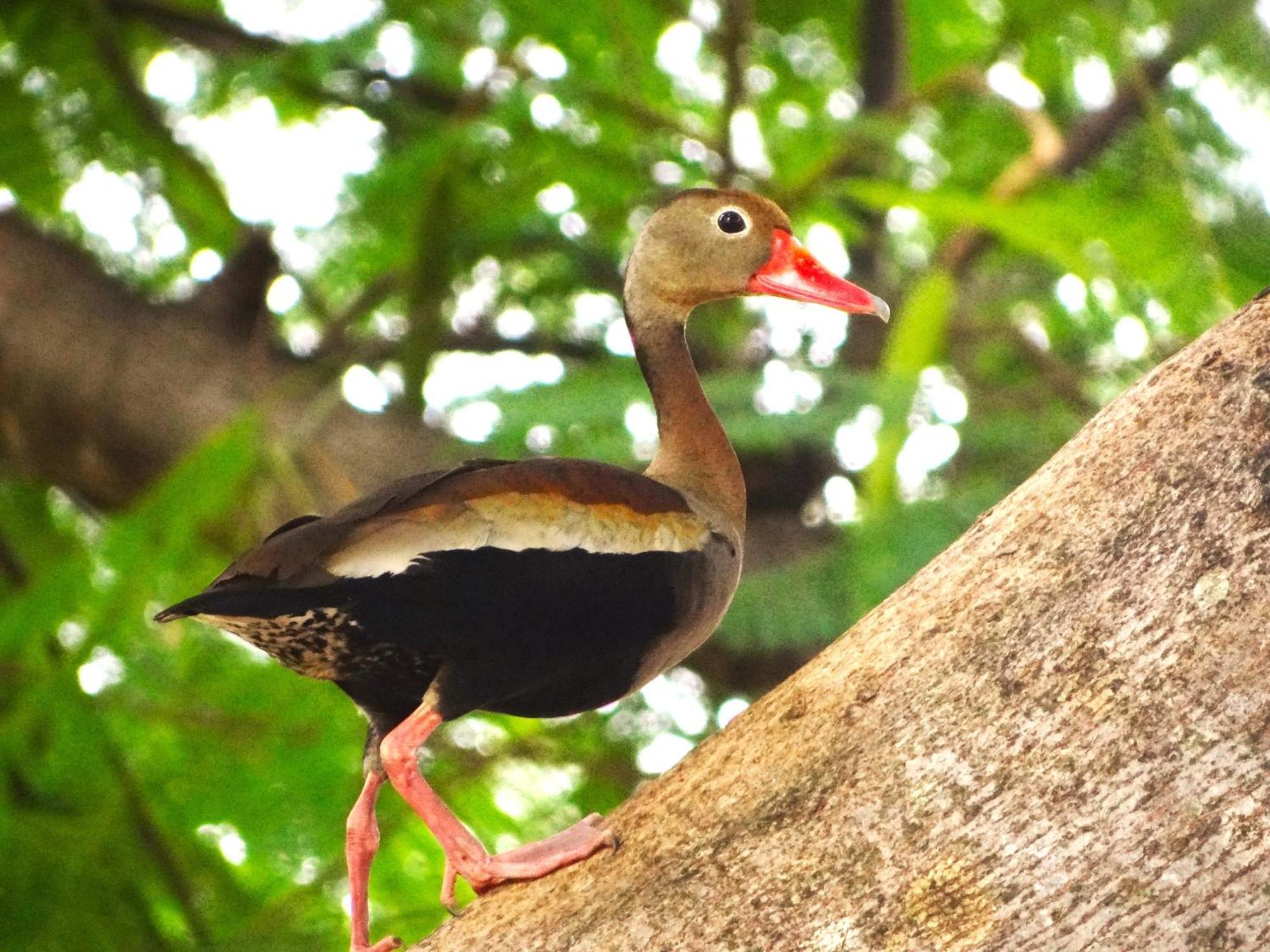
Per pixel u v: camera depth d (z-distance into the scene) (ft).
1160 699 18.86
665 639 25.32
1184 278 34.35
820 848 19.48
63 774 38.19
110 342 40.86
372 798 25.86
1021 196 37.17
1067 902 18.37
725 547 26.04
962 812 19.10
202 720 40.73
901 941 18.78
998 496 32.73
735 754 20.67
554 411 33.22
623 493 24.75
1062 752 18.98
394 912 40.78
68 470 41.91
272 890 41.52
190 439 40.34
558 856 21.08
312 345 47.03
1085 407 40.60
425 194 40.14
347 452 39.47
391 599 23.40
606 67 46.50
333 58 41.32
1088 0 41.88
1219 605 19.03
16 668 40.14
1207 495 19.54
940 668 19.97
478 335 46.14
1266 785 18.28
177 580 39.68
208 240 47.16
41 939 37.52
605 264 44.34
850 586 31.86
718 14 47.62
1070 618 19.60
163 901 42.45
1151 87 41.27
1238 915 17.97
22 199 45.47
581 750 43.37
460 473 24.21
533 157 42.37
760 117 49.08
